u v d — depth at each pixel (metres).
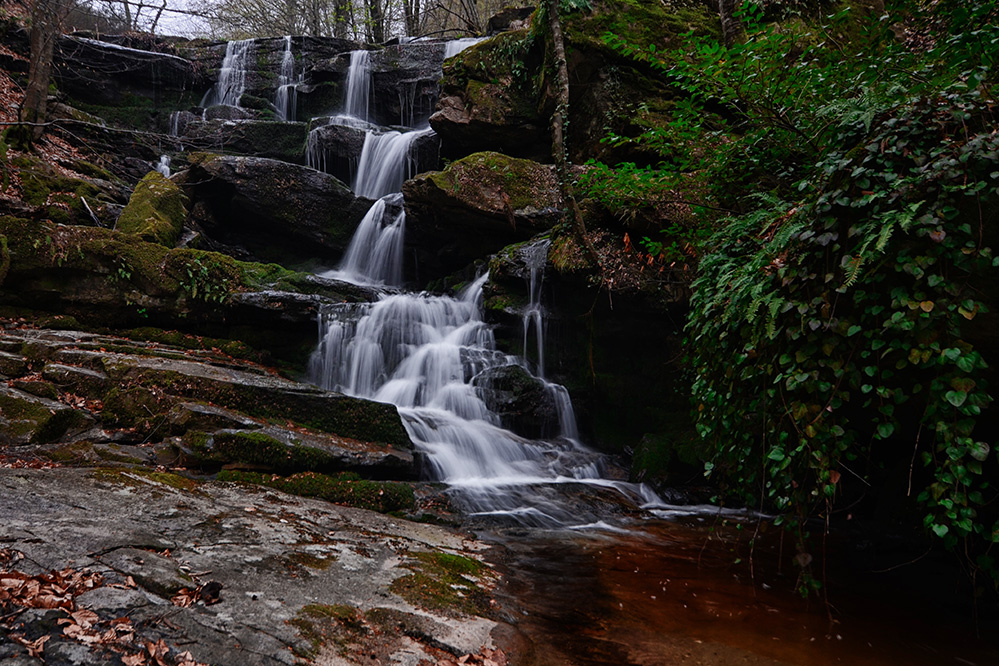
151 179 10.99
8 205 8.55
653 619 3.74
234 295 8.41
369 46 18.22
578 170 9.12
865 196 3.09
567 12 9.97
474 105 10.94
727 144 5.19
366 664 2.71
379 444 6.61
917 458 6.21
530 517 6.07
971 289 2.84
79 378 6.11
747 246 4.34
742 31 8.78
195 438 5.50
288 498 5.12
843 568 5.01
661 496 7.25
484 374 8.41
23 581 2.71
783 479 3.54
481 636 3.19
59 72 14.86
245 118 16.23
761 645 3.43
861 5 8.35
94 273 7.96
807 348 3.32
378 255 12.17
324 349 8.72
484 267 10.22
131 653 2.40
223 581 3.21
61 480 4.22
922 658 3.37
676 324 8.05
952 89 3.19
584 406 8.68
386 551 4.26
